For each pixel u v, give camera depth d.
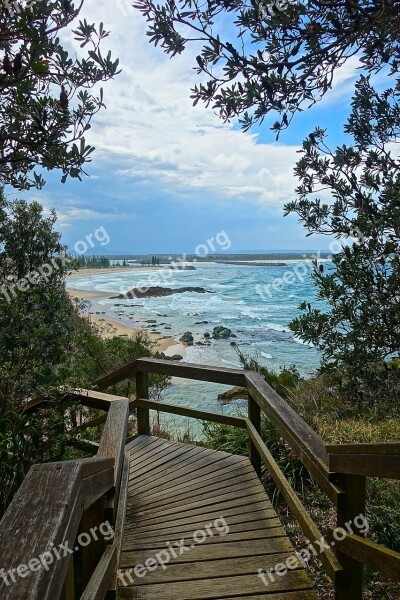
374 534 2.90
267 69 1.37
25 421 2.49
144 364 4.40
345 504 1.69
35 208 3.77
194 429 8.73
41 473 1.08
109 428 2.39
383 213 1.60
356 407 2.02
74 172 1.39
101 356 7.06
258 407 3.52
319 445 2.06
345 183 1.84
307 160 1.93
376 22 1.23
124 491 2.56
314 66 1.37
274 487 3.80
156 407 4.32
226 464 3.73
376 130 1.87
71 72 1.30
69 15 1.17
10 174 1.66
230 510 2.94
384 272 1.60
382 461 1.35
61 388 2.99
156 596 2.10
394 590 2.51
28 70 1.18
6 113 1.30
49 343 3.42
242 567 2.31
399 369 1.66
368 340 1.64
